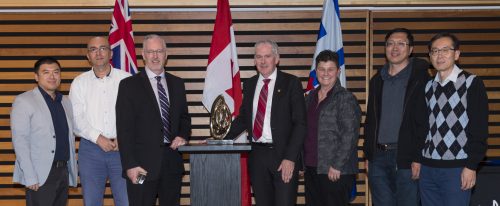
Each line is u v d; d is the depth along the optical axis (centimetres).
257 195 399
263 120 400
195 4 538
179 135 417
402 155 400
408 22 556
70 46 555
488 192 462
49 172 419
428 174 378
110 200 560
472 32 558
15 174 427
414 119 395
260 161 398
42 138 419
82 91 446
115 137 443
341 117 404
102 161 440
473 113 355
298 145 389
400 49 405
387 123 412
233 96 510
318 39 514
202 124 558
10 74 552
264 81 407
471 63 557
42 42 552
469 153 356
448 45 362
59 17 551
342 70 515
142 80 411
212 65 510
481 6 557
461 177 361
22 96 423
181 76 557
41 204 419
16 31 550
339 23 518
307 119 416
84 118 441
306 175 431
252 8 554
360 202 564
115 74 450
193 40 555
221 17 514
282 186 391
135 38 554
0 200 558
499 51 557
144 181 397
